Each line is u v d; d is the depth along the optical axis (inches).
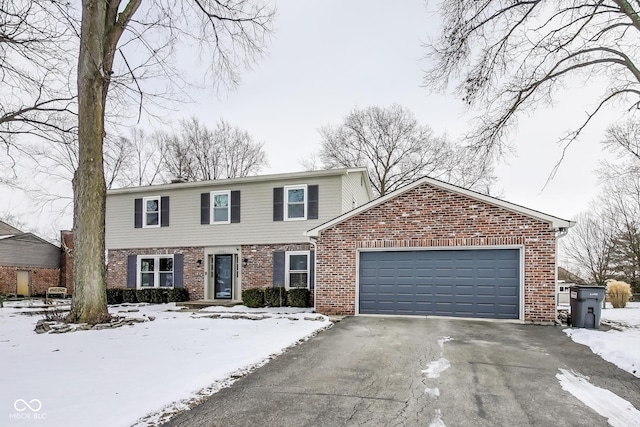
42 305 698.8
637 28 374.0
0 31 394.9
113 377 217.9
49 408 170.7
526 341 325.7
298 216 647.8
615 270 1127.0
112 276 752.3
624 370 247.0
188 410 178.7
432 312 461.1
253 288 621.9
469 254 453.7
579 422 169.8
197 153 1393.9
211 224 695.1
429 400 193.3
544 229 424.2
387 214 483.5
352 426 163.5
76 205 418.6
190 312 532.4
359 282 490.0
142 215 740.7
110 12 434.9
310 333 358.0
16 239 990.4
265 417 171.9
